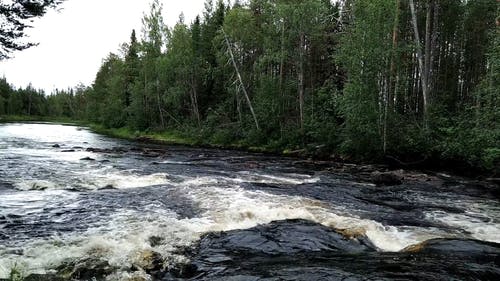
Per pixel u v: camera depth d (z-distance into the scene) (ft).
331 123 110.32
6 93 441.68
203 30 193.26
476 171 77.36
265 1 131.23
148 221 34.04
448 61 151.23
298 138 120.26
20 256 25.22
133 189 48.44
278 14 119.34
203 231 31.81
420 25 139.44
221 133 145.07
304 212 38.29
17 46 51.75
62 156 85.20
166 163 79.97
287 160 97.04
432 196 54.13
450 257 25.90
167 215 36.27
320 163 91.66
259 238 29.99
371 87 94.38
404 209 44.86
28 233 30.12
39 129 215.10
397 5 94.27
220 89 183.52
